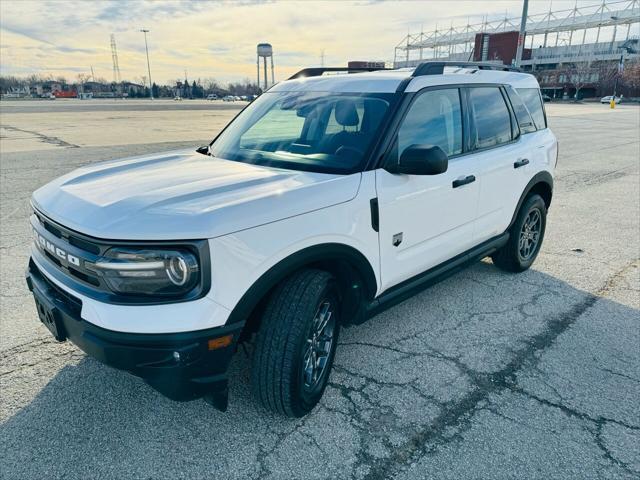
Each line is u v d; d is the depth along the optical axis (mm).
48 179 8977
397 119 3066
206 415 2713
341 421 2686
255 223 2264
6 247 5289
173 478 2291
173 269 2109
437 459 2416
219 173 2852
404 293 3320
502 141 4188
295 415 2629
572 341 3551
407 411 2771
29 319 3736
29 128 21188
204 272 2117
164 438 2537
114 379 3008
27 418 2654
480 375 3125
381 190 2887
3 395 2838
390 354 3365
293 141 3254
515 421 2689
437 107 3443
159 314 2109
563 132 20891
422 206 3219
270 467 2361
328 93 3479
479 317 3926
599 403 2850
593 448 2492
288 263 2410
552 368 3203
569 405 2830
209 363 2217
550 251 5555
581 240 5949
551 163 4871
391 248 3051
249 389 2945
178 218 2152
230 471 2336
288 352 2447
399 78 3369
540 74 92688
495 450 2475
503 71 4535
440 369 3188
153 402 2809
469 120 3756
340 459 2414
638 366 3232
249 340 2725
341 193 2662
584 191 8789
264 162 3123
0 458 2379
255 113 3760
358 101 3256
